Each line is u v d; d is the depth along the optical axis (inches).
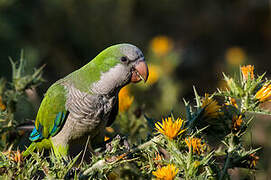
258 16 676.1
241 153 161.5
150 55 462.3
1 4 428.1
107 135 244.1
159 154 167.8
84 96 220.5
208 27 666.8
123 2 535.8
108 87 220.7
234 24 676.1
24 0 466.3
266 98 162.4
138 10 618.5
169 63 445.4
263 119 344.5
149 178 159.3
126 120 222.7
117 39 513.3
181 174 152.0
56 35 485.4
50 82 465.4
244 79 169.2
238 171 196.1
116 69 217.8
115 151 169.6
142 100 321.4
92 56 498.6
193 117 169.6
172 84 398.6
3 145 205.5
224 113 168.7
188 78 579.2
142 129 222.2
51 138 232.5
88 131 227.3
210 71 585.6
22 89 214.8
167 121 161.8
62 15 491.5
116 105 234.7
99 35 503.8
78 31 492.4
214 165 158.1
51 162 164.2
